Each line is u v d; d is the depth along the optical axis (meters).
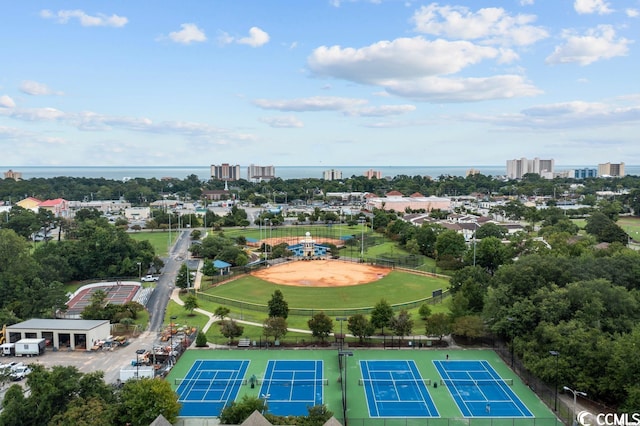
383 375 107.31
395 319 125.44
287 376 106.31
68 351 121.69
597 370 92.12
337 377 106.00
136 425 78.19
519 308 114.06
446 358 116.44
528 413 90.62
